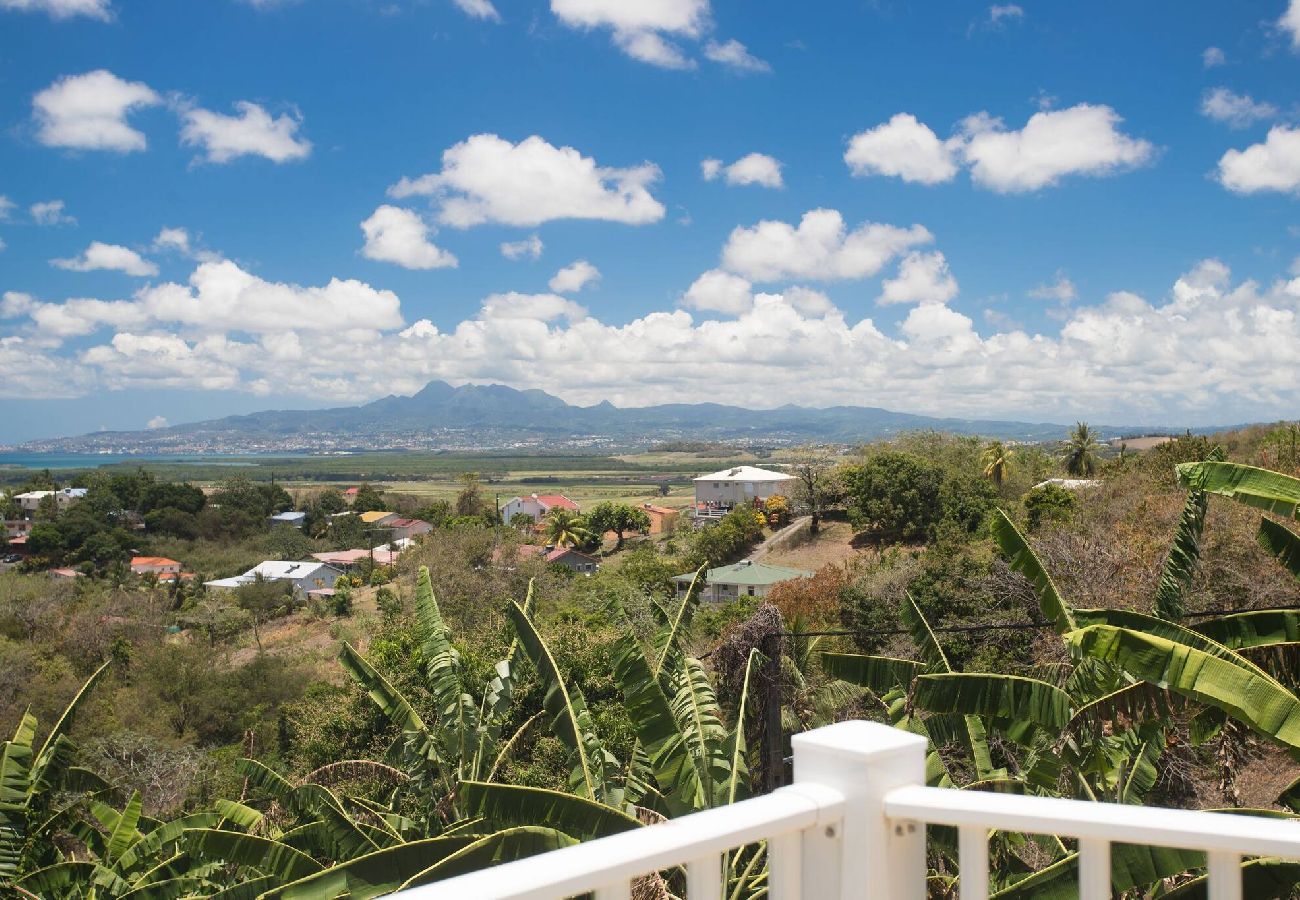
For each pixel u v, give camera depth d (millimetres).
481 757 10375
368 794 16672
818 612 30734
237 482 144750
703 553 61281
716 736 8438
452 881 1616
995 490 59031
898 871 2121
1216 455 6418
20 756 10938
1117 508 26844
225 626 66625
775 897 2100
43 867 11047
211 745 38188
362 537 120750
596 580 54562
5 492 142250
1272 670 6027
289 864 7582
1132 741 6875
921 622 8656
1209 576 17266
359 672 10672
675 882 6816
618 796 7797
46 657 45094
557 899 1687
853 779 2092
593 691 18734
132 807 11242
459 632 37656
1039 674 16906
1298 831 1894
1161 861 3982
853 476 65000
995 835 7438
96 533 109625
